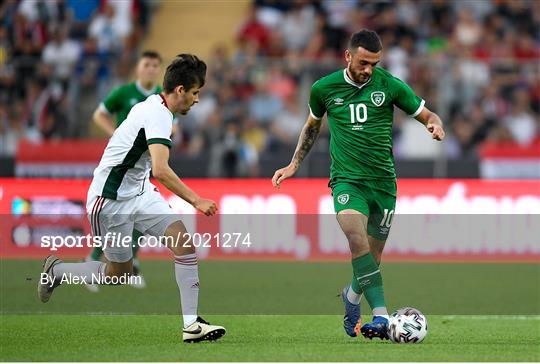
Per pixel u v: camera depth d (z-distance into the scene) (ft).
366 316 115.24
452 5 254.27
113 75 210.38
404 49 243.19
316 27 250.16
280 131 209.46
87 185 183.11
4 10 250.37
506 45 248.32
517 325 104.88
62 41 247.50
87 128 209.05
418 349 83.35
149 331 97.91
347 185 90.17
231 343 88.22
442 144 205.16
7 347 86.02
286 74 209.97
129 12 257.34
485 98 209.26
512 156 203.10
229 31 274.16
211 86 213.25
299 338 92.94
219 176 207.21
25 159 208.13
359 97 90.48
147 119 85.15
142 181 89.86
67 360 77.36
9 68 209.87
